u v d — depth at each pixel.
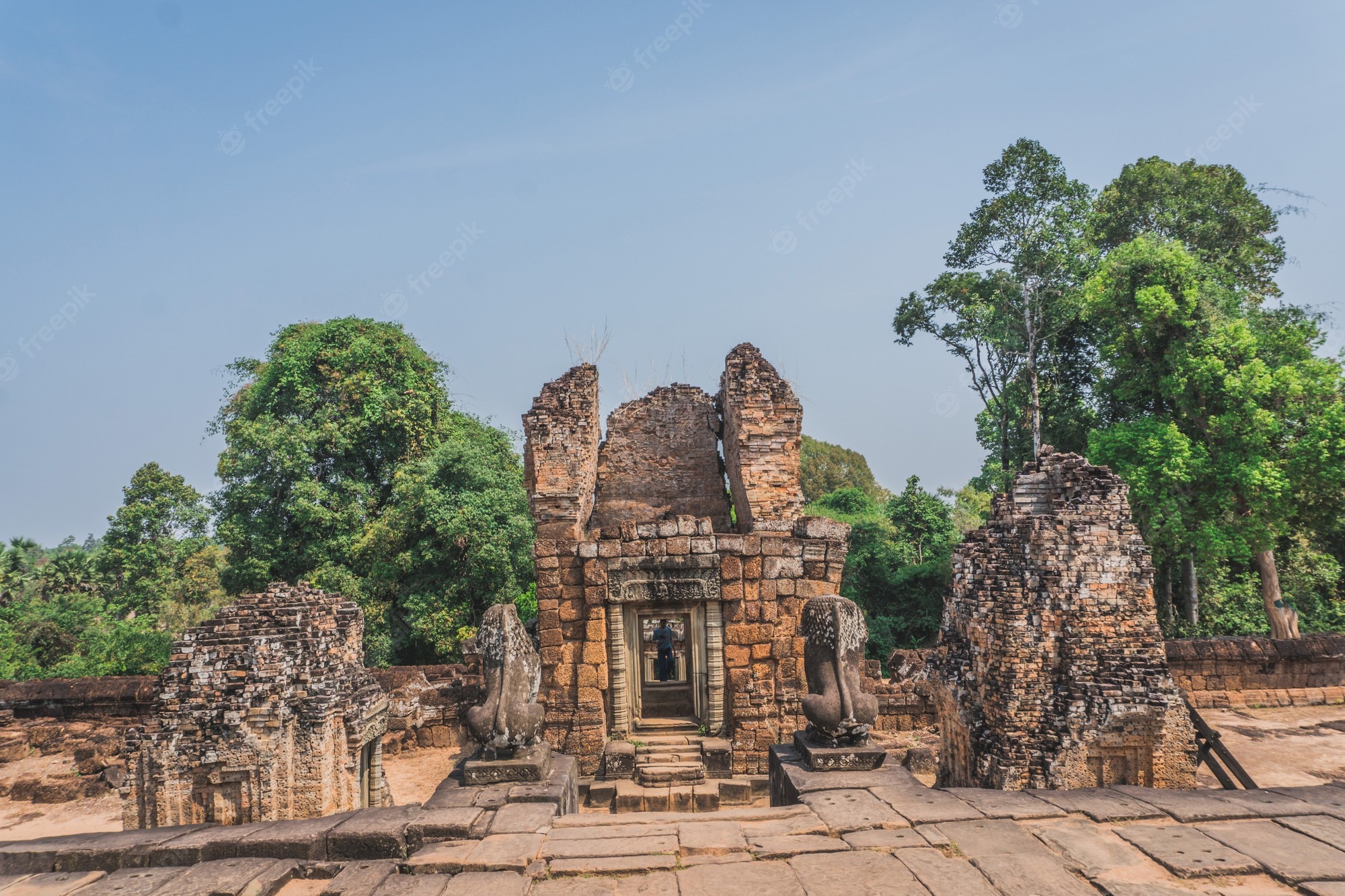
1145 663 9.78
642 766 15.86
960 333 33.12
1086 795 7.24
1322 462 20.86
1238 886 5.62
